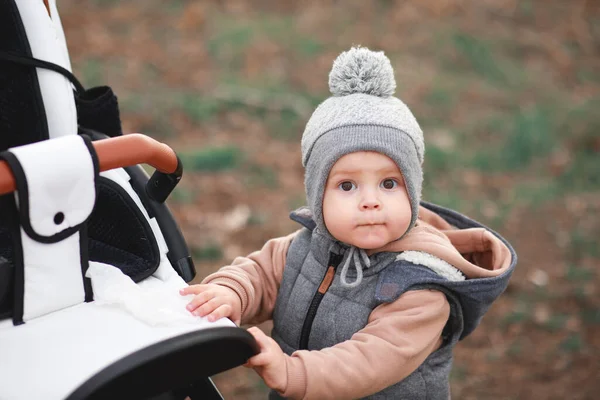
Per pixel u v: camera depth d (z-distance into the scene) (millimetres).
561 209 4871
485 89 7047
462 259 1527
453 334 1589
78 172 1183
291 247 1689
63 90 1409
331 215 1475
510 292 3859
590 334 3516
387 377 1383
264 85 6422
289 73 6758
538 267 4117
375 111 1479
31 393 1075
